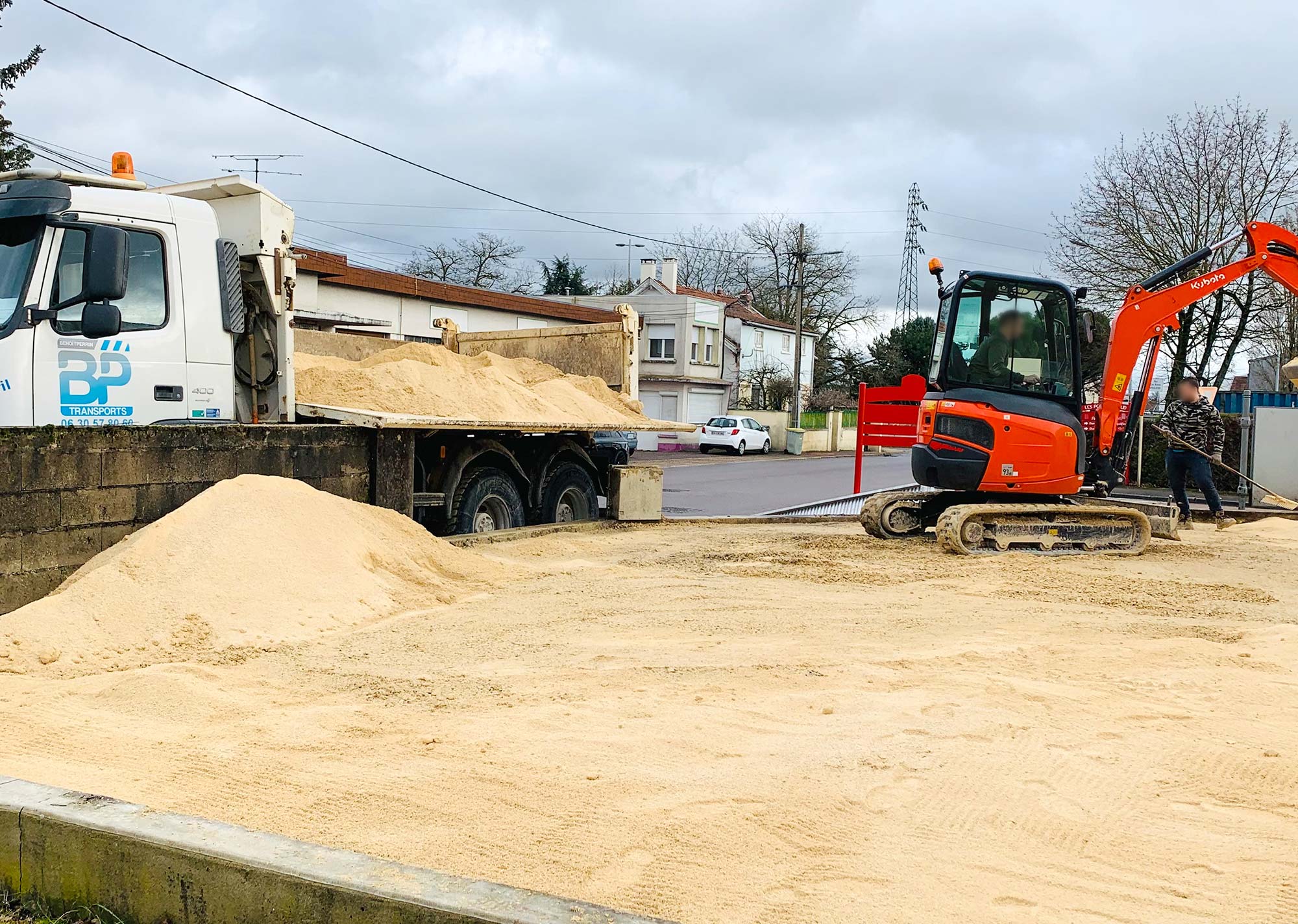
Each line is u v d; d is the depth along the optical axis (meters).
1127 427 12.41
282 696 5.28
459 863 3.39
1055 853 3.63
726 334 52.38
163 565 6.52
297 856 2.82
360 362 11.04
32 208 7.04
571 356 13.73
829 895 3.26
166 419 7.90
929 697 5.39
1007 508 11.05
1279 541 12.83
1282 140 25.31
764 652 6.32
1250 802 4.14
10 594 6.21
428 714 5.00
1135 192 26.42
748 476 27.61
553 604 7.75
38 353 7.12
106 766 4.21
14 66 18.66
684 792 4.05
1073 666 6.08
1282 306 25.22
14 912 3.06
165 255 7.93
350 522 8.00
